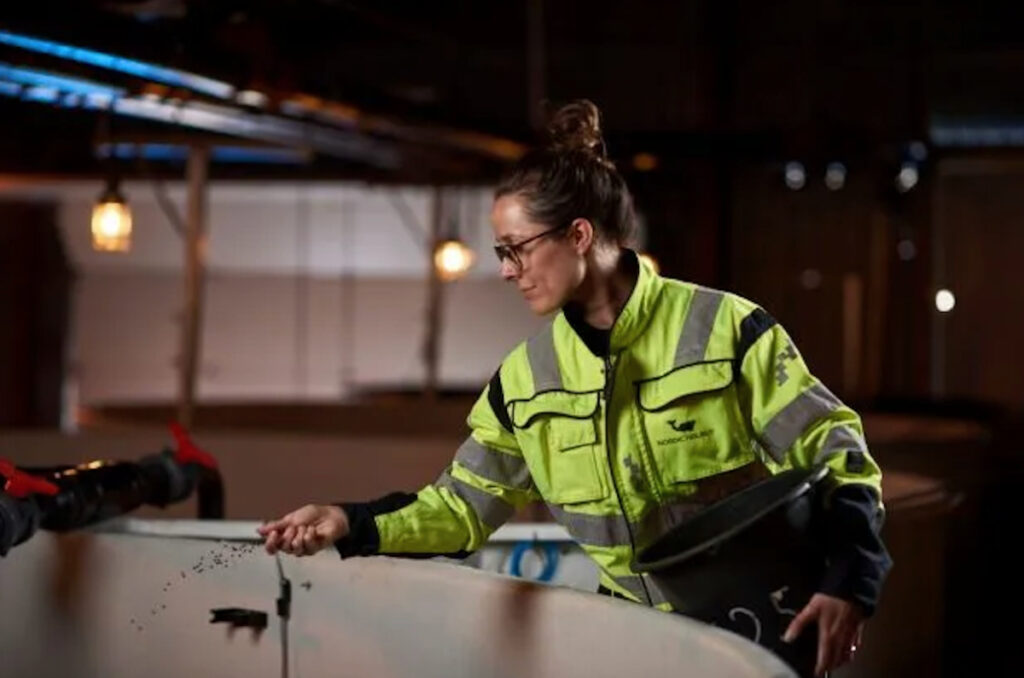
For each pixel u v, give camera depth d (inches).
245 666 137.7
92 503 159.0
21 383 537.0
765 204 502.9
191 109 309.7
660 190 490.0
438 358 486.3
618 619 106.8
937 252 489.4
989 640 315.9
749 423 105.0
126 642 145.3
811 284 500.4
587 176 104.0
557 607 113.0
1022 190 485.4
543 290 104.7
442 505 113.6
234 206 530.0
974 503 341.1
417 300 544.4
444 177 436.8
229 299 547.5
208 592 140.3
